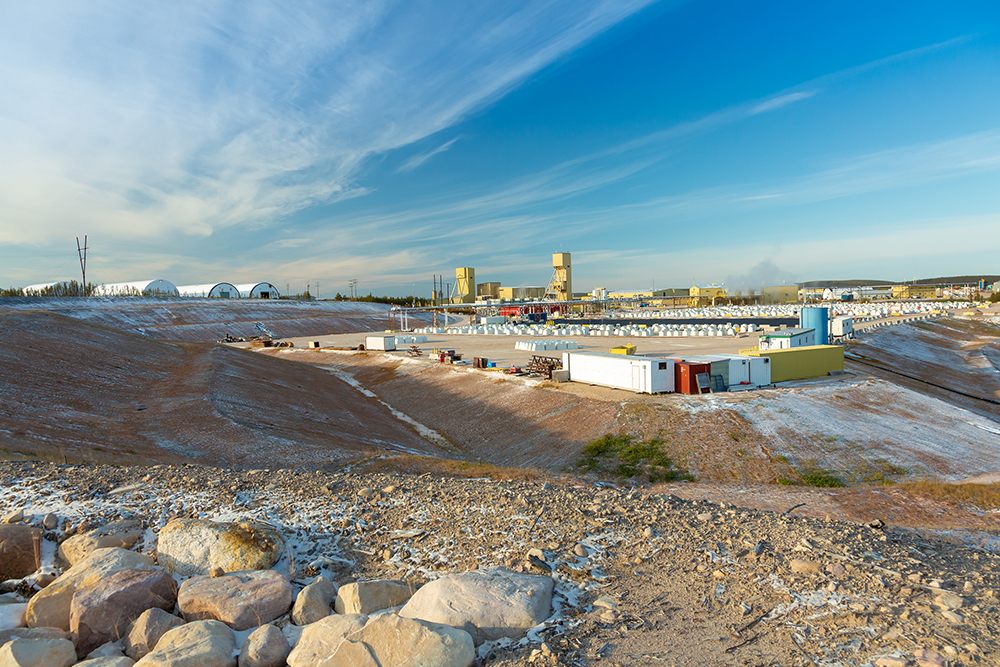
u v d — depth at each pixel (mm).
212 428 28219
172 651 5582
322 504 11086
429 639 5676
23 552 8391
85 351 42062
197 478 12781
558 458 33062
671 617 6875
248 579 7363
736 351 66562
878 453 30141
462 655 5738
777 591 7504
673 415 35156
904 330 93438
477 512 10672
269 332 123500
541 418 39312
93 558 7715
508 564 8273
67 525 9461
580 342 85062
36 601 6668
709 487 22828
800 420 34000
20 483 11547
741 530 9844
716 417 34438
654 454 31109
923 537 10734
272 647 5977
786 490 21422
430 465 23828
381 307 199125
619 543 9227
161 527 9578
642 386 40531
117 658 5910
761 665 5789
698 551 8875
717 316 158500
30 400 27359
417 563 8602
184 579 7996
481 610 6617
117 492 11234
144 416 30109
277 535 8742
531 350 73250
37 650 5797
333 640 5883
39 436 20906
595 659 5914
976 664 5621
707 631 6523
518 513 10586
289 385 47656
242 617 6695
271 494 11719
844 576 7859
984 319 118312
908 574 7984
